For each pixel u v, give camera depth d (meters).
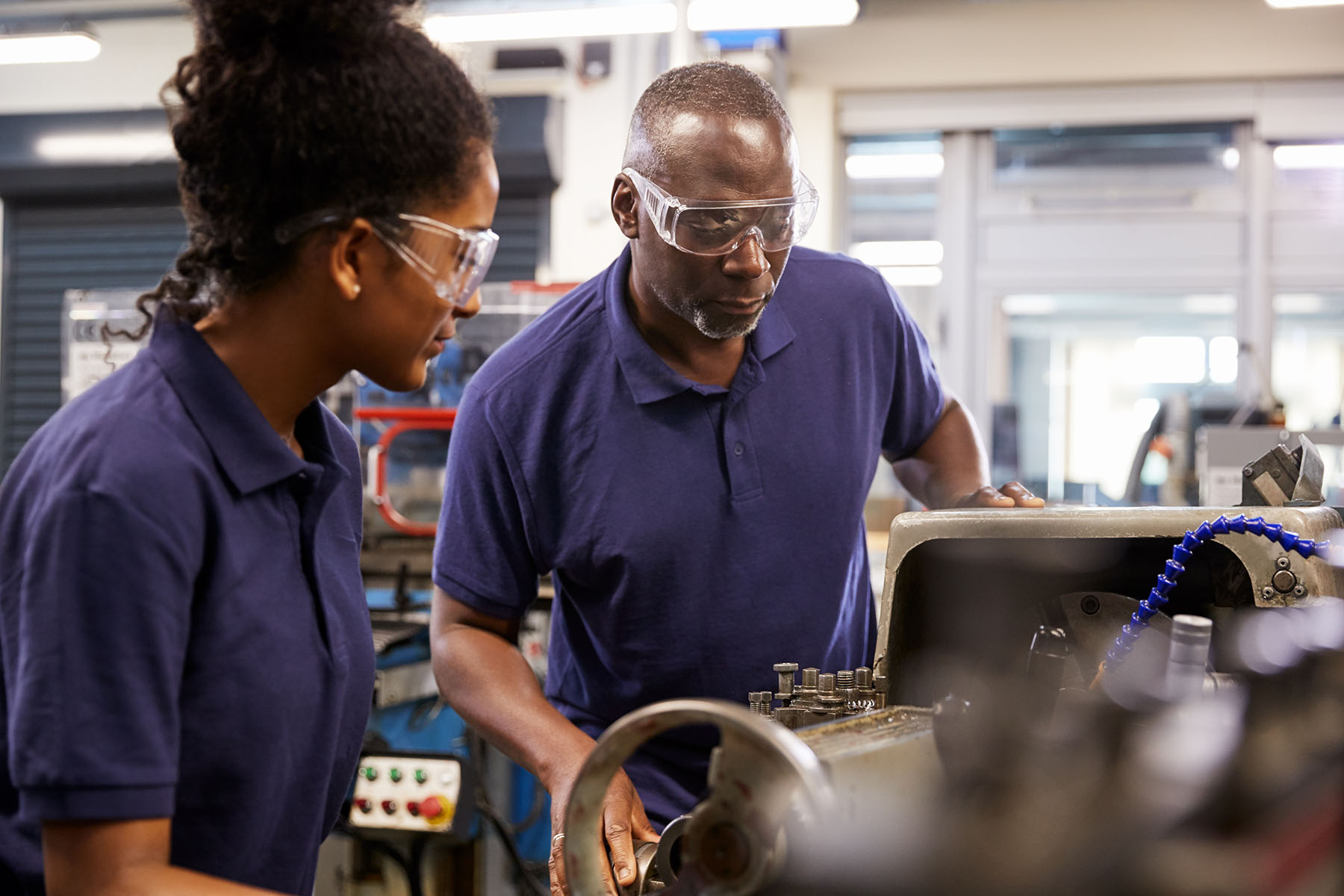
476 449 1.38
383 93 0.78
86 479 0.74
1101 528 0.98
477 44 5.37
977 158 5.96
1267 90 5.57
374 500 2.83
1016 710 0.83
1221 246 5.72
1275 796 0.56
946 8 5.46
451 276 0.83
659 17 4.59
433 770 1.96
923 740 0.78
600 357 1.36
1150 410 5.88
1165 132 5.81
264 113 0.77
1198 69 5.54
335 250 0.80
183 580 0.77
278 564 0.87
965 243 5.96
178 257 0.84
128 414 0.78
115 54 5.72
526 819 2.69
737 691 1.37
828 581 1.39
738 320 1.23
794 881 0.62
